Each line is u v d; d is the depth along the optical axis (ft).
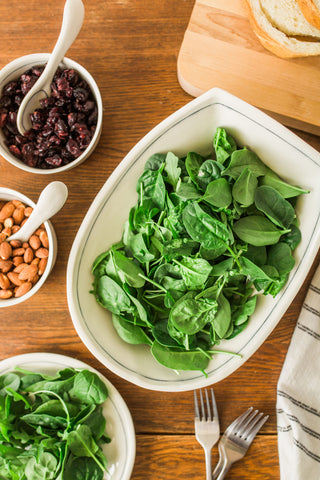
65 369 2.70
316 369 2.84
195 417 2.84
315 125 2.85
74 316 2.37
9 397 2.61
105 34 2.95
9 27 2.95
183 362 2.45
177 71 2.89
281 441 2.82
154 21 2.95
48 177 2.90
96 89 2.62
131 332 2.52
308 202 2.47
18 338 2.88
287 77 2.84
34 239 2.70
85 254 2.45
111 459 2.73
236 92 2.84
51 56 2.46
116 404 2.73
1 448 2.60
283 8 2.56
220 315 2.39
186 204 2.35
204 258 2.33
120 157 2.92
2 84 2.64
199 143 2.57
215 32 2.83
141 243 2.42
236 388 2.90
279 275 2.43
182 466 2.87
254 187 2.38
